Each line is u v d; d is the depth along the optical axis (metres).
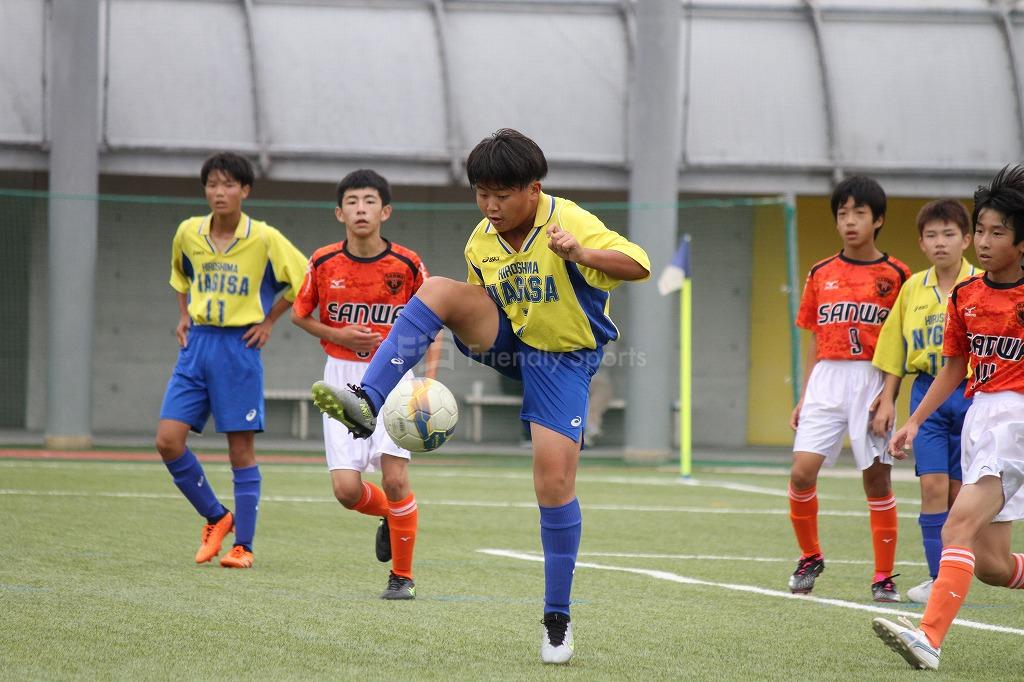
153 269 64.56
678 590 21.00
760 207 66.62
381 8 59.22
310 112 56.91
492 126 57.88
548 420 15.03
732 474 50.34
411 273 21.67
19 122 54.75
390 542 20.84
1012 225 15.20
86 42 53.12
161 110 55.94
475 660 14.52
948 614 14.87
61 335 52.69
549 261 14.75
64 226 52.47
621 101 58.44
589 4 60.00
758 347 66.50
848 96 59.19
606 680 13.61
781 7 60.56
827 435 22.19
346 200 21.41
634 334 54.72
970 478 15.37
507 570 22.92
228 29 57.41
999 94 59.41
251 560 22.61
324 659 14.29
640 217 54.53
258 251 23.27
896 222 67.00
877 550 21.53
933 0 61.09
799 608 19.52
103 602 17.59
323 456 54.75
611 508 36.09
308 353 65.38
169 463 22.67
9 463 45.38
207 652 14.44
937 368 21.41
